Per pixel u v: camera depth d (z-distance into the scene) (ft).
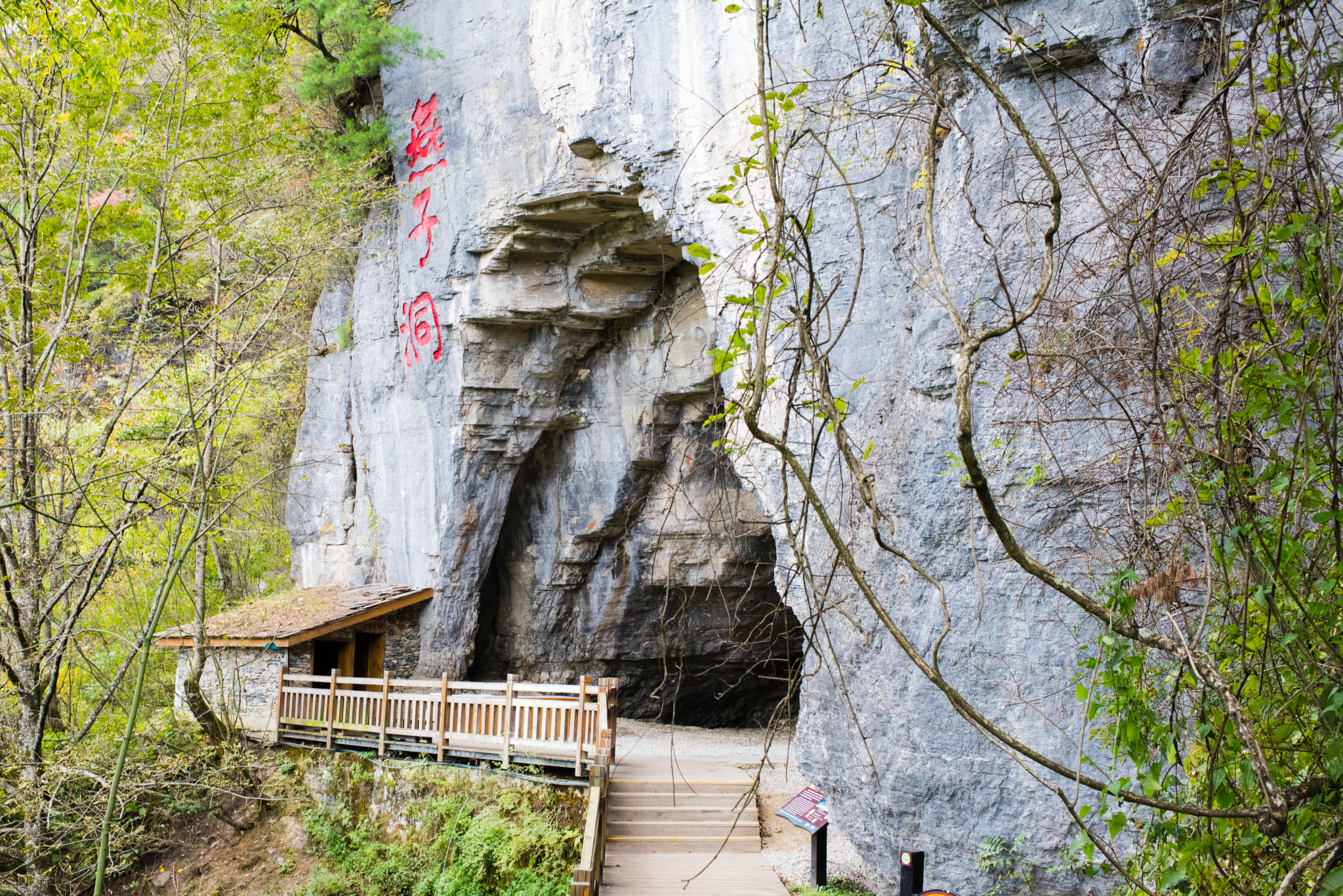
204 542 39.50
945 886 25.84
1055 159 22.34
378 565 55.36
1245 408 10.77
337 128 55.57
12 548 32.78
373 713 40.86
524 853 33.27
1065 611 23.59
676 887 29.50
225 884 39.73
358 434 56.75
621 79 38.93
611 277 48.47
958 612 25.96
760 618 54.90
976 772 25.34
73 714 43.19
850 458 9.90
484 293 48.60
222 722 42.06
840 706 29.94
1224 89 10.41
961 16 24.91
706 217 35.22
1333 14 15.98
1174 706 10.66
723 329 34.50
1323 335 9.98
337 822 39.55
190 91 35.83
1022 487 24.31
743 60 33.50
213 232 37.09
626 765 39.14
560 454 54.49
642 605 54.19
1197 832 10.11
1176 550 11.33
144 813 40.24
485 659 57.00
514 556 56.34
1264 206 10.46
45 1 28.37
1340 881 8.04
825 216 29.76
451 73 48.88
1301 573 10.25
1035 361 17.65
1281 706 10.44
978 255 25.13
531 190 44.55
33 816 33.42
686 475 51.26
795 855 32.30
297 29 50.78
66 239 37.55
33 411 31.50
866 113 12.60
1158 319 10.84
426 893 35.06
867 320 29.01
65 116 32.42
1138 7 22.91
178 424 36.27
